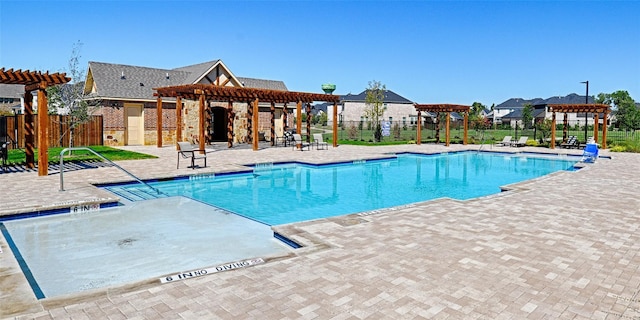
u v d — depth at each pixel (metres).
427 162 19.64
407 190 12.32
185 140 25.86
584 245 5.78
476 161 20.17
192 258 6.02
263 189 12.20
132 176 11.66
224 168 14.12
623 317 3.72
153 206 9.29
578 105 24.64
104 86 23.92
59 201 8.45
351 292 4.22
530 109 62.19
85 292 4.18
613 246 5.74
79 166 14.15
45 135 11.82
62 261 5.88
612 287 4.37
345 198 11.03
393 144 29.05
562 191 10.17
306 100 23.28
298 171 15.93
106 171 12.98
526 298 4.10
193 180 12.85
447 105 26.69
